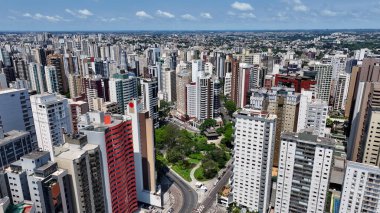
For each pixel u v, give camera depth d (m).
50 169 141.75
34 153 146.88
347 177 159.88
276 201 193.38
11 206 134.25
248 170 199.25
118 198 179.75
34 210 135.75
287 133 182.38
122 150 176.75
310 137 172.12
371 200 156.50
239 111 198.50
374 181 152.75
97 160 158.12
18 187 140.00
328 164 168.00
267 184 195.25
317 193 176.75
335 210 188.12
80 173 147.50
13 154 199.00
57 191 139.62
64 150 153.62
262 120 183.88
